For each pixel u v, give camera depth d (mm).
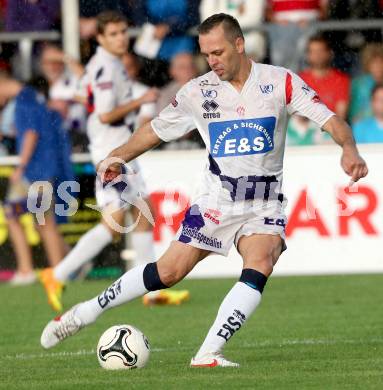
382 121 45281
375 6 45531
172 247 23938
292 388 20188
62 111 45469
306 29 45812
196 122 24141
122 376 22109
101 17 37469
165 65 45312
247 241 23594
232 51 22969
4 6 47750
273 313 34938
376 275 44500
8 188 44844
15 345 29547
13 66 47000
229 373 22078
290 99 23422
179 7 45500
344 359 24500
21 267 45531
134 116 38219
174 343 28906
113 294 24469
